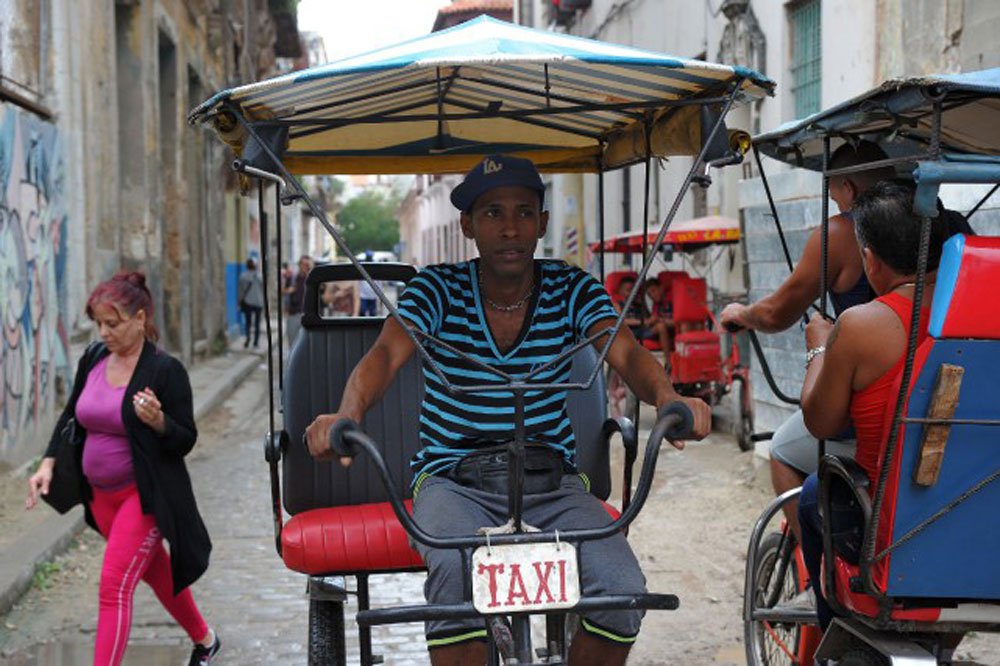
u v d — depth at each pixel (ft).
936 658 9.41
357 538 12.44
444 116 11.80
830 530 9.92
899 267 9.26
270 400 12.73
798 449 12.86
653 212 53.31
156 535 14.46
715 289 40.04
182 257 57.93
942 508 8.82
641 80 10.64
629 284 40.52
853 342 9.16
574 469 11.13
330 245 283.18
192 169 63.41
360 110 11.93
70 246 35.32
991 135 10.97
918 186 8.40
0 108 28.02
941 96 8.48
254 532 25.32
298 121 10.89
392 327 10.49
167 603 15.48
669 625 18.12
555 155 14.47
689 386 38.01
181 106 59.00
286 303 91.45
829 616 10.87
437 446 10.75
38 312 31.24
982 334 8.45
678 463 31.40
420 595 20.44
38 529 23.03
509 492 9.05
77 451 14.70
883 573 9.02
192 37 63.67
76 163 35.58
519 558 8.86
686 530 24.11
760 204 25.77
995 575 8.99
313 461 14.76
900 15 26.89
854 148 11.76
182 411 14.55
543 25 85.61
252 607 19.70
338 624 13.28
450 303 10.75
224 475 32.27
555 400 10.87
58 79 34.47
